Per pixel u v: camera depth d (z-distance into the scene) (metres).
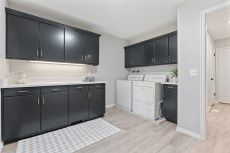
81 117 2.61
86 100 2.70
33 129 1.99
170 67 3.16
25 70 2.39
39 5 2.20
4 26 1.88
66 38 2.63
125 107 3.51
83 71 3.28
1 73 1.75
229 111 3.31
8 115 1.77
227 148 1.67
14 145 1.75
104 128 2.33
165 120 2.73
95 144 1.80
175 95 2.50
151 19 2.75
